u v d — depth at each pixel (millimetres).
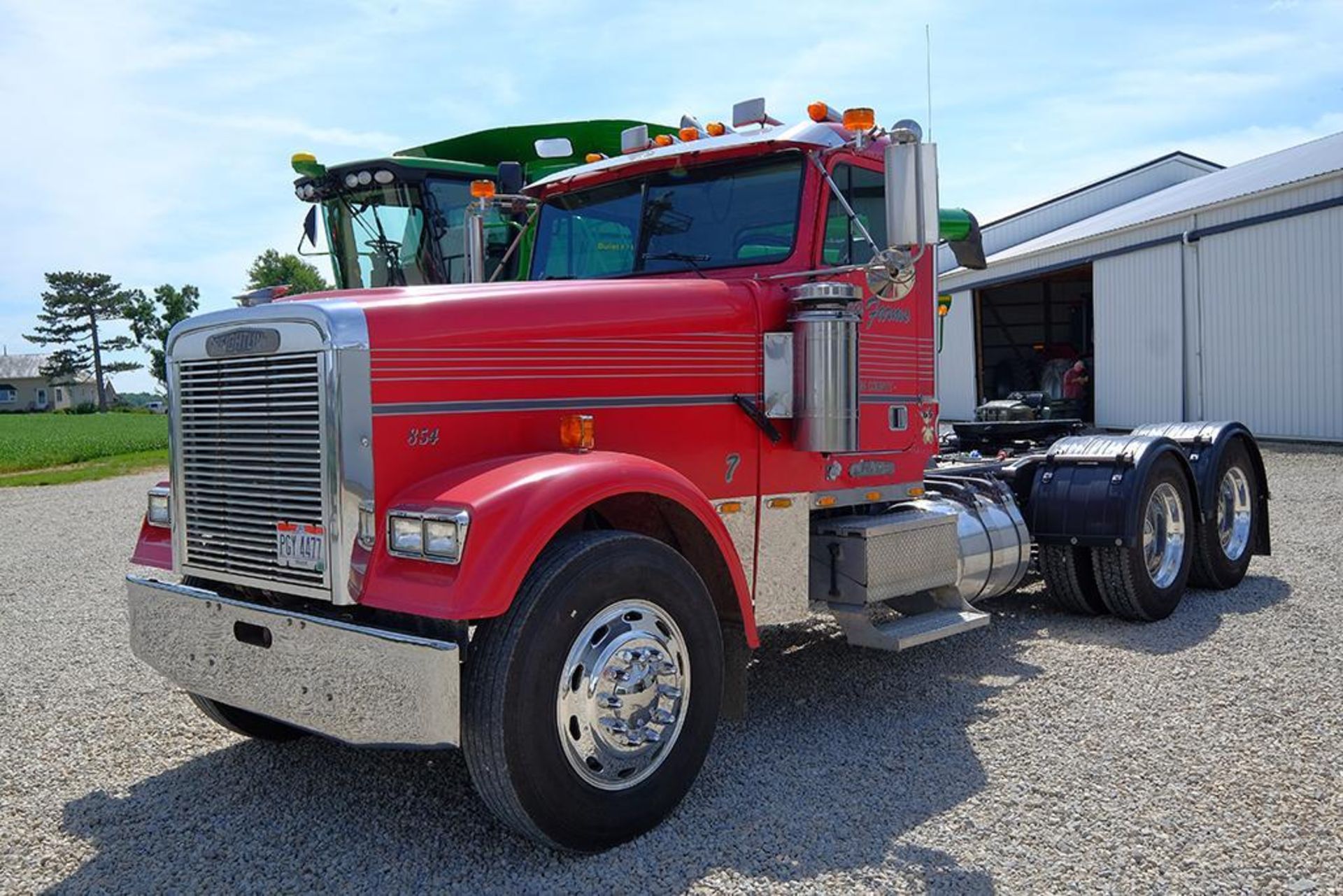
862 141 4453
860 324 4984
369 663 3318
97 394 113500
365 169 10617
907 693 5199
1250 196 18203
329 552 3469
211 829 3826
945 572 5293
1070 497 6539
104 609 7867
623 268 5188
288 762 4488
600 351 4051
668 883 3303
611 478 3539
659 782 3650
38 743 4801
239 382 3768
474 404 3725
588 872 3400
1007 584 6273
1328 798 3799
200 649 3912
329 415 3441
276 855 3605
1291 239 17703
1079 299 26469
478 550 3240
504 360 3805
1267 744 4340
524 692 3291
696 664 3762
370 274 11266
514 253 5723
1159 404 20828
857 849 3498
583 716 3479
